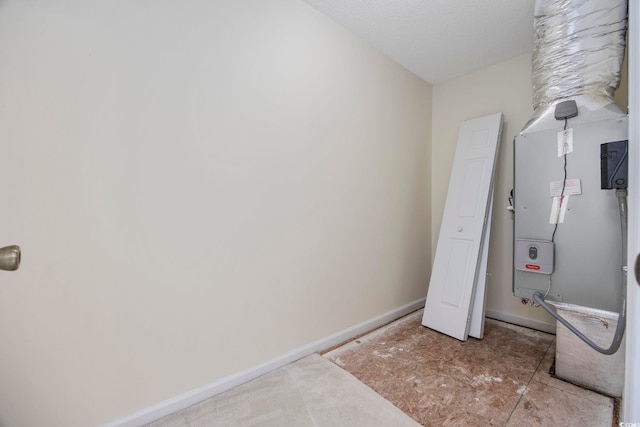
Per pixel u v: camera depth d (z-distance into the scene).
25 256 1.03
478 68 2.56
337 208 2.04
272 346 1.71
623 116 1.39
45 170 1.05
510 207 2.14
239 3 1.52
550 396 1.48
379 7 1.83
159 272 1.30
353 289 2.18
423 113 2.80
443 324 2.25
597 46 1.48
